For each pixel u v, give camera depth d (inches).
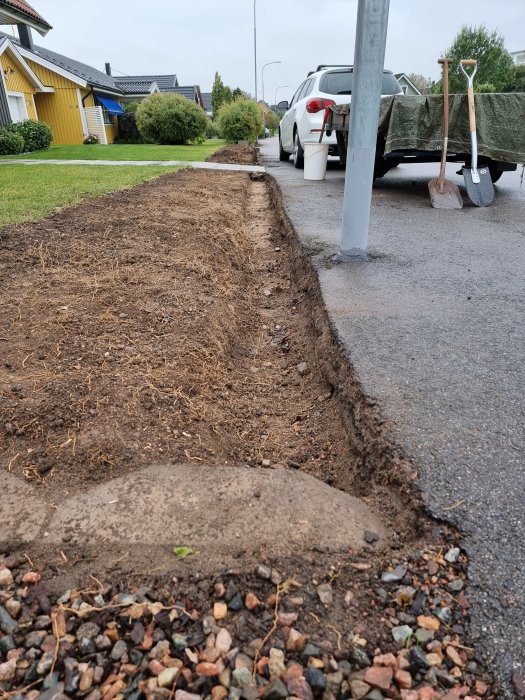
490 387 89.0
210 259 167.6
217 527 59.3
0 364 92.1
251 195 341.1
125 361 96.3
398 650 47.4
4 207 217.2
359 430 83.3
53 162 451.2
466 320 117.6
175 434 77.5
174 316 119.3
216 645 46.9
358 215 156.2
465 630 48.9
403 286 140.5
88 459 69.6
